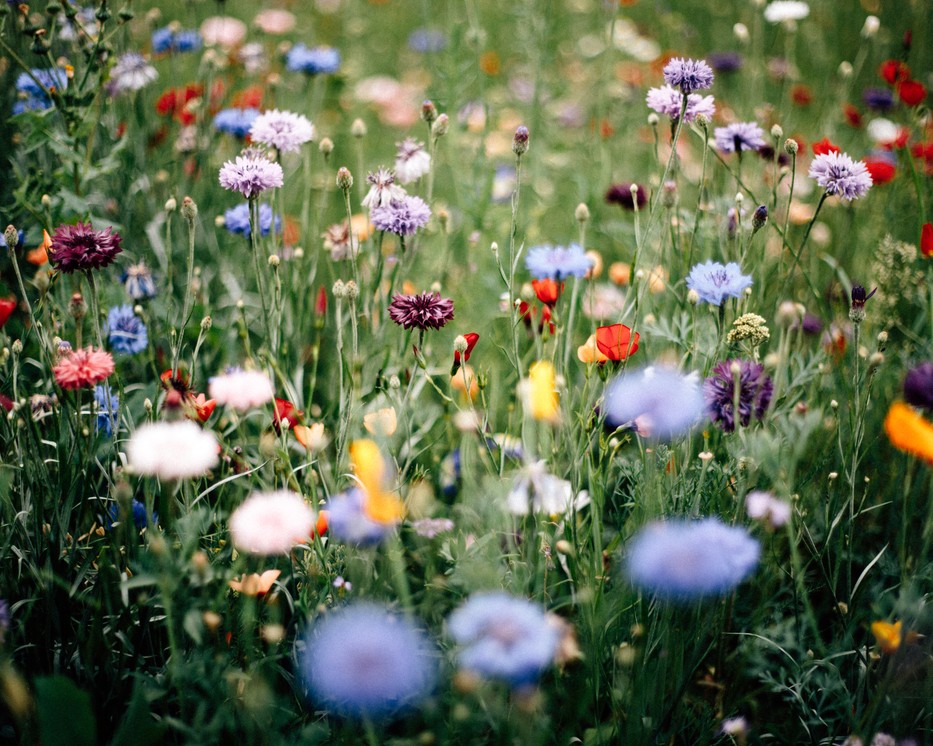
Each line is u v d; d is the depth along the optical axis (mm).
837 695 1555
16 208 2314
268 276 2424
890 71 2908
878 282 2230
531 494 1466
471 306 2559
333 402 2021
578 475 1619
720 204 2217
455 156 3018
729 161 2891
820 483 1879
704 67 1751
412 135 4227
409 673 1045
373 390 1836
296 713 1468
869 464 2041
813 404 2008
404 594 1374
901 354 2076
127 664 1526
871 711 1370
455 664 1375
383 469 1417
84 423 1781
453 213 3113
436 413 2125
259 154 2066
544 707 1407
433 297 1673
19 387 1881
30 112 2160
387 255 2389
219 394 1503
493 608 1093
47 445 1801
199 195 2777
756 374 1560
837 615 1752
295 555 1652
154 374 1991
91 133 2361
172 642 1293
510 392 2096
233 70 3453
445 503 2033
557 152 3303
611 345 1576
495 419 2111
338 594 1537
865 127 3266
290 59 3035
